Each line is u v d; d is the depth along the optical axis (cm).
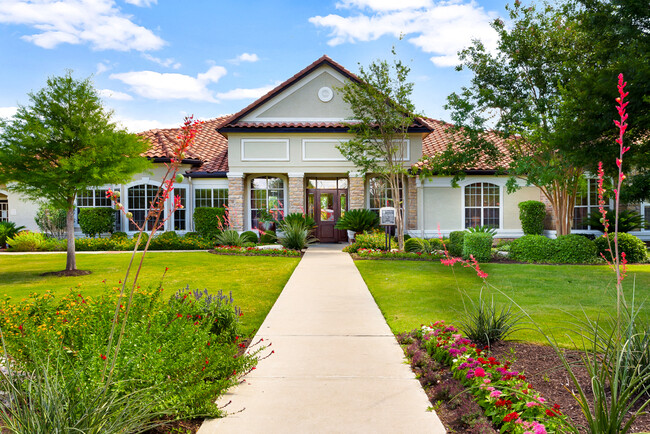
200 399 334
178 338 392
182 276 1080
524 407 307
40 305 512
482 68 1476
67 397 262
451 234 1662
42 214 1980
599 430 258
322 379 417
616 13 1140
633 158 1040
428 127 1872
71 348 384
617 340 295
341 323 627
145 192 1975
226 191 2048
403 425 323
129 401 268
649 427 297
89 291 891
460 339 455
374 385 401
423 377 417
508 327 514
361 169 1788
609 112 989
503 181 1978
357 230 1858
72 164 1098
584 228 1958
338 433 312
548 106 1379
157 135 2117
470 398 358
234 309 580
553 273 1087
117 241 1838
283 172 1919
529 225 1894
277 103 1944
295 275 1063
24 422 241
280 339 551
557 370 409
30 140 1080
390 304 743
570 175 1454
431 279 987
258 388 396
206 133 2392
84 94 1159
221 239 1764
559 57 1398
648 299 761
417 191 1967
